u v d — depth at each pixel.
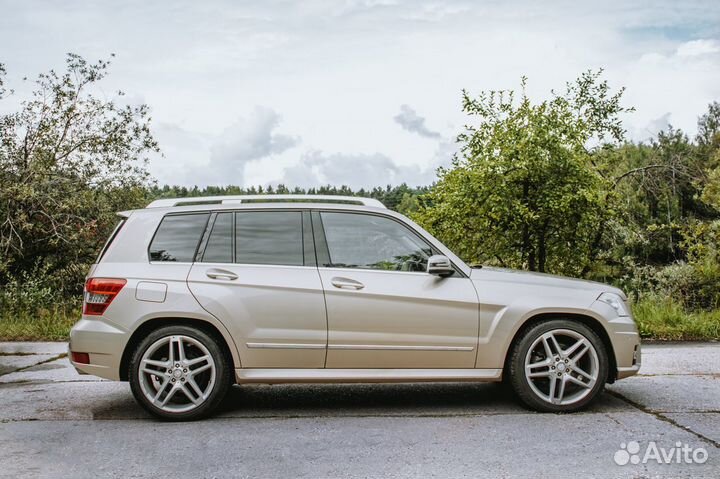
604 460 4.10
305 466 4.05
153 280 5.21
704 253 13.22
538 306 5.32
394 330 5.25
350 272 5.32
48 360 7.95
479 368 5.34
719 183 16.45
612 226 12.18
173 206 5.57
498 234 11.27
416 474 3.89
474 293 5.33
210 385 5.16
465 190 10.84
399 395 6.02
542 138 10.52
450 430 4.80
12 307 11.23
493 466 4.01
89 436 4.73
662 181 16.22
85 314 5.25
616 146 11.47
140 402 5.11
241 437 4.68
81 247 13.80
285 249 5.38
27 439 4.66
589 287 5.52
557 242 11.40
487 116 11.14
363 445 4.46
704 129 24.83
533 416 5.19
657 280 13.18
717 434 4.64
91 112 14.15
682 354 8.04
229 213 5.48
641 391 6.02
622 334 5.40
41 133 13.43
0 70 13.14
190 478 3.86
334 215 5.51
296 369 5.24
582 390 5.31
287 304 5.21
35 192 12.95
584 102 11.16
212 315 5.15
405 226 5.52
